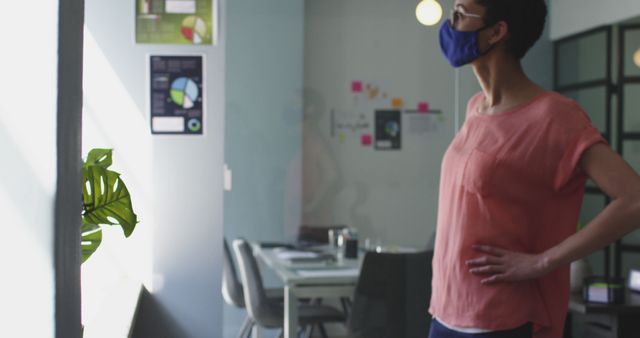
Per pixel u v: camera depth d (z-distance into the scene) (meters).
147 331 3.04
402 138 3.50
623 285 2.92
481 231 1.61
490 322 1.60
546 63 4.29
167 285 3.06
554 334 1.65
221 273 3.10
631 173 1.52
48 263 1.32
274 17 3.31
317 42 3.37
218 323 3.11
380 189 3.46
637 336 2.92
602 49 4.72
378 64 3.47
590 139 1.54
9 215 1.33
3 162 1.33
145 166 3.03
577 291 3.14
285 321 3.19
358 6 3.45
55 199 1.33
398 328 3.25
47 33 1.33
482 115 1.69
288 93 3.31
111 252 3.03
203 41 3.06
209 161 3.08
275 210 3.28
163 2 3.04
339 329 3.25
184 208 3.07
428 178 3.51
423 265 3.30
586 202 5.01
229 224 3.20
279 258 3.24
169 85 3.04
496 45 1.68
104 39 3.00
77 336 1.52
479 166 1.61
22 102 1.33
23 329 1.32
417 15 3.50
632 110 5.09
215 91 3.08
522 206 1.59
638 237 5.23
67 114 1.40
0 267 1.31
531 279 1.61
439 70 3.52
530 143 1.58
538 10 1.68
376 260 3.28
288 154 3.33
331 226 3.36
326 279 3.25
